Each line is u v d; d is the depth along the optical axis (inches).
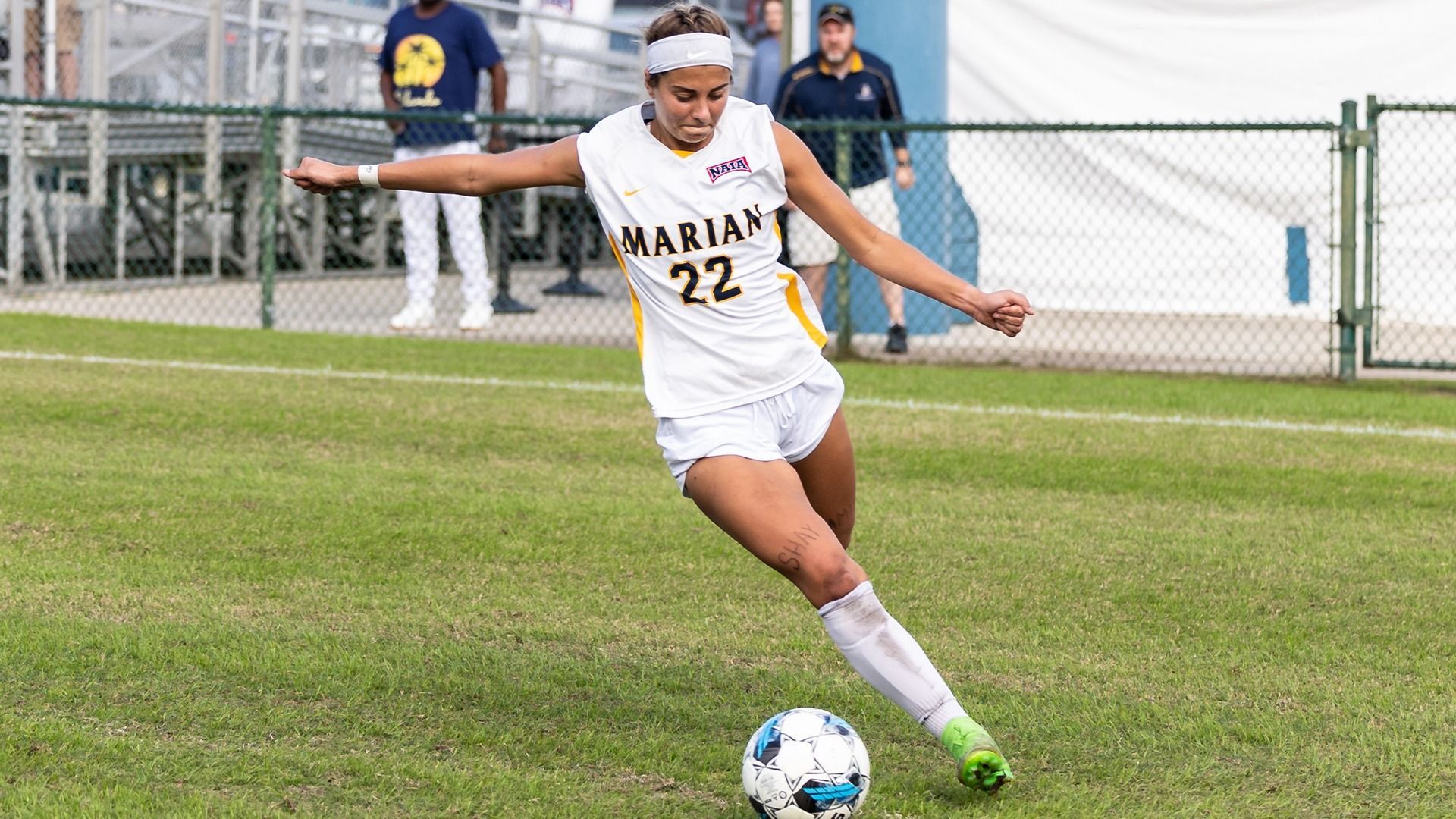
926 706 520.1
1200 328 2091.5
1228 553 876.0
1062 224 2297.0
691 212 535.5
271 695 615.5
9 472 1011.3
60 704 598.5
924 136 1966.0
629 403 1362.0
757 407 549.0
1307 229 2197.3
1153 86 2236.7
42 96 2347.4
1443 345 1920.5
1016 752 571.5
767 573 825.5
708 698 625.9
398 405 1321.4
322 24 2517.2
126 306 2185.0
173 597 749.3
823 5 1968.5
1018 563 849.5
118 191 2443.4
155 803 506.0
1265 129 1600.6
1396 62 2151.8
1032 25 2273.6
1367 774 551.2
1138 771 552.4
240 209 2738.7
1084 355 1808.6
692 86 516.7
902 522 943.7
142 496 957.8
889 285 1795.0
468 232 1920.5
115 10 2356.1
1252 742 582.6
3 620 698.2
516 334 1923.0
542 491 1008.2
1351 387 1563.7
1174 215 2249.0
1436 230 2146.9
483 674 649.6
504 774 540.1
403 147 1852.9
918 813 513.0
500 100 1900.8
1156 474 1089.4
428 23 1845.5
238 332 1813.5
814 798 491.5
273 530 888.9
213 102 2400.3
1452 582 815.7
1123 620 746.2
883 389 1478.8
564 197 2930.6
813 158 550.3
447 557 844.0
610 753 563.5
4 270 2503.7
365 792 523.5
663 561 844.0
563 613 744.3
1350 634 724.7
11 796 508.7
